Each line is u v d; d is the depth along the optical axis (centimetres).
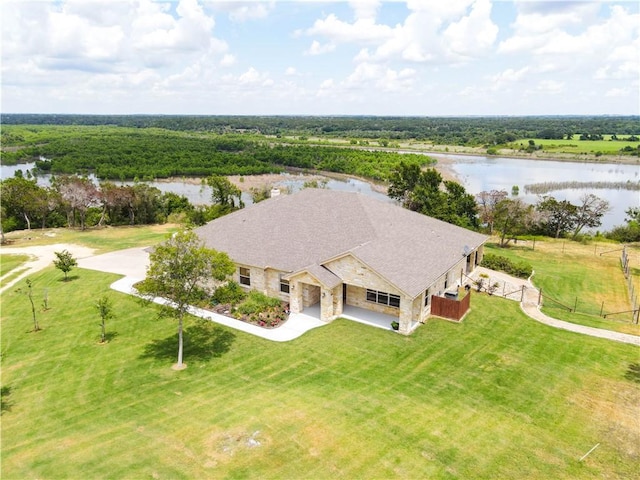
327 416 1783
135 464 1517
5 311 3117
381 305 2923
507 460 1538
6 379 2230
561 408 1884
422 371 2198
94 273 3881
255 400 1933
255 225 3500
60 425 1820
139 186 6481
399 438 1644
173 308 2441
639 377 2153
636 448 1623
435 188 6072
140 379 2192
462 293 3275
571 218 5591
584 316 2959
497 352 2400
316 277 2744
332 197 3656
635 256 4631
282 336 2611
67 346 2580
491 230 5334
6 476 1493
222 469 1477
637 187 10394
